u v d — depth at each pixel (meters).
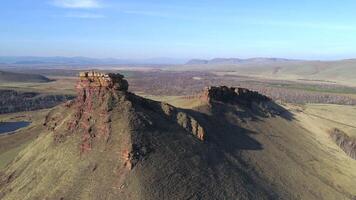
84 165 63.66
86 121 71.06
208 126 85.69
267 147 93.56
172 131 71.19
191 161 66.25
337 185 90.12
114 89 73.69
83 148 66.94
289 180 81.81
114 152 63.16
